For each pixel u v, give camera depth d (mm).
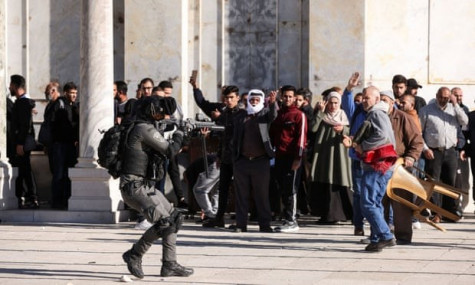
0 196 20875
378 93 15672
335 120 19703
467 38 23484
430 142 20672
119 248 16266
